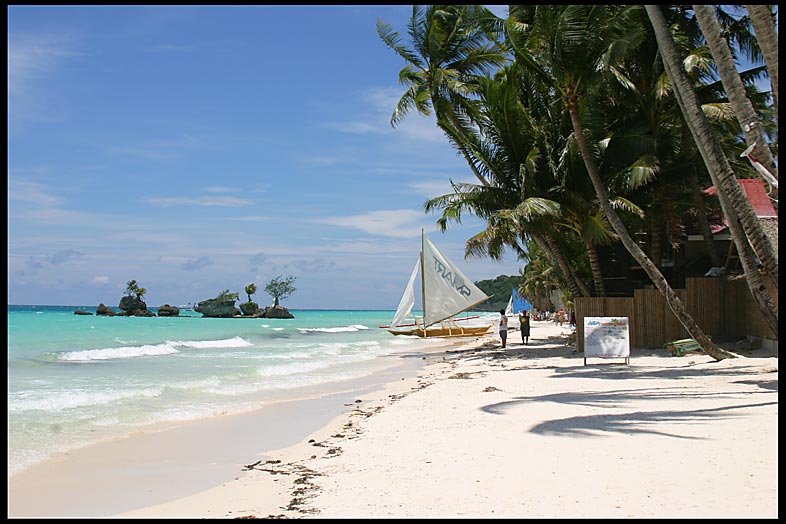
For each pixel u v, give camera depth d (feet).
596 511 17.94
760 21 36.60
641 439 26.61
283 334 173.78
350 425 37.19
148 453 31.19
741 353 59.16
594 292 95.45
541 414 34.17
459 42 93.71
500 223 77.36
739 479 20.35
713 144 41.37
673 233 79.25
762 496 18.65
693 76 71.56
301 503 20.93
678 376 47.85
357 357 92.22
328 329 209.05
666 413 32.37
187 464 28.94
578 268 96.02
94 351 90.68
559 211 71.97
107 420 39.40
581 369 56.85
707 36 37.93
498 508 18.69
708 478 20.58
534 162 76.74
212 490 24.25
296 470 26.30
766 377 44.06
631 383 45.37
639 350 68.64
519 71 80.74
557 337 120.06
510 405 38.11
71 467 28.35
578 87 61.98
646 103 74.69
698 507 17.87
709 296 69.05
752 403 34.19
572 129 77.41
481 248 82.33
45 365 75.51
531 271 326.65
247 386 57.36
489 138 81.92
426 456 26.22
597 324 58.18
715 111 68.13
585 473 21.84
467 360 81.82
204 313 330.75
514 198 80.33
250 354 97.40
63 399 45.91
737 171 83.05
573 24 58.70
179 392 52.34
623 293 92.94
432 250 138.00
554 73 61.82
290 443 33.40
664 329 69.56
